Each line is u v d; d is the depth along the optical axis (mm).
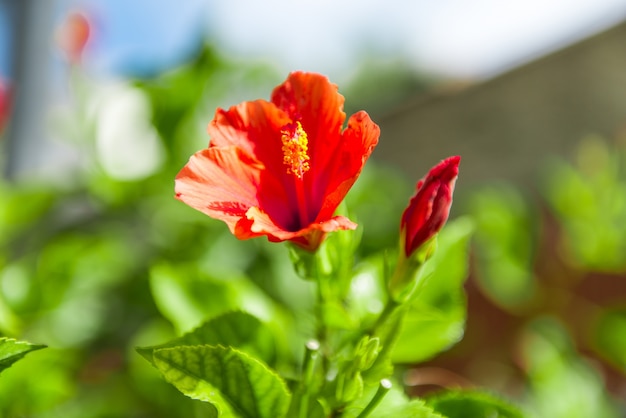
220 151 483
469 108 1182
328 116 493
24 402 596
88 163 909
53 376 603
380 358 502
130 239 929
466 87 1189
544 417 730
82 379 755
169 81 848
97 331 837
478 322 922
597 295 911
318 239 504
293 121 490
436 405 531
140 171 892
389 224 896
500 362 896
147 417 701
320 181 496
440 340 577
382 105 1360
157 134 839
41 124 1125
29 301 669
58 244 782
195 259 828
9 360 449
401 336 573
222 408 480
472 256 964
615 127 1077
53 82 1139
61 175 1026
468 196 1145
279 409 489
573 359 795
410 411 489
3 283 660
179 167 841
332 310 521
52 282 716
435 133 1196
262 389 485
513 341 890
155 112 839
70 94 981
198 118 872
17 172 1104
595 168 961
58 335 749
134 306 867
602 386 785
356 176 459
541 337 798
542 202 1067
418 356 577
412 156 1206
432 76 2248
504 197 968
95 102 948
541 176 1095
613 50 1098
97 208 941
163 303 582
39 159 1121
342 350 538
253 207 464
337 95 491
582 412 742
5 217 803
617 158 951
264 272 813
